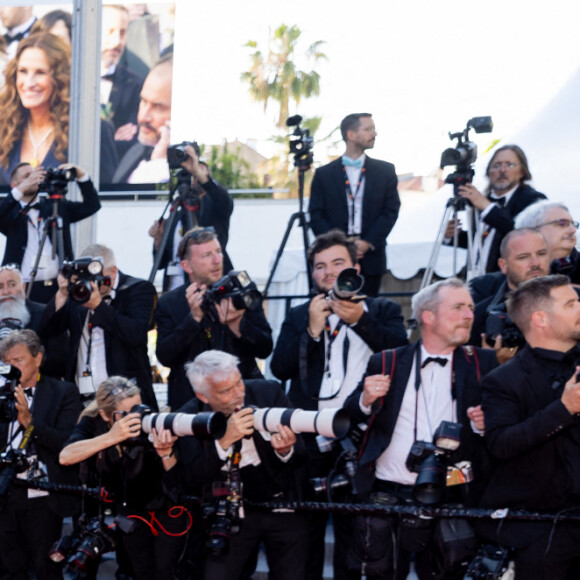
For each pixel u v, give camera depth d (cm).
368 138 758
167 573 579
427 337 512
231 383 525
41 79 2197
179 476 546
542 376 477
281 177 2391
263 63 2834
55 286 782
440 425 472
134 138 2209
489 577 463
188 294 611
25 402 604
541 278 485
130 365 661
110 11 2238
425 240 886
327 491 518
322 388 577
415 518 493
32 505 607
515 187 718
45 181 771
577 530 471
